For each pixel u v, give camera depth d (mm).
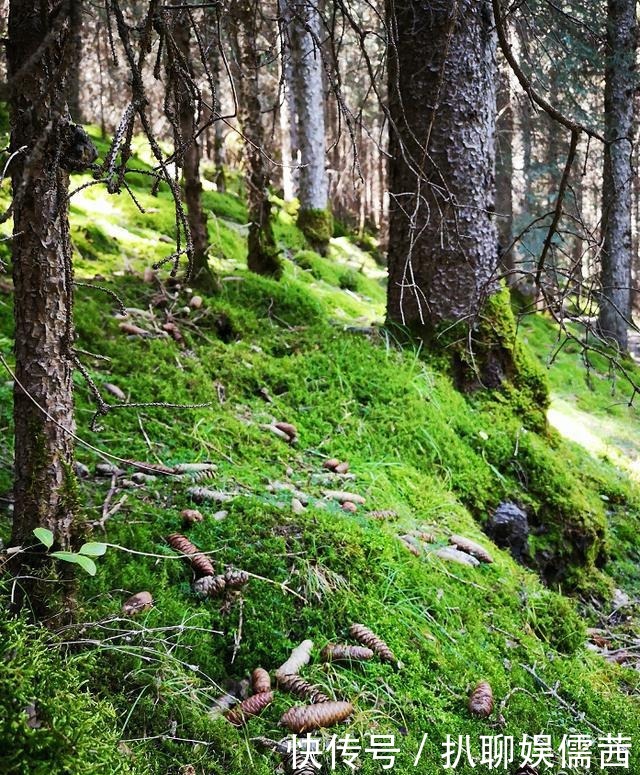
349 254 12484
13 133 1506
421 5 4340
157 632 1995
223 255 6395
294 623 2242
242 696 1973
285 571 2402
